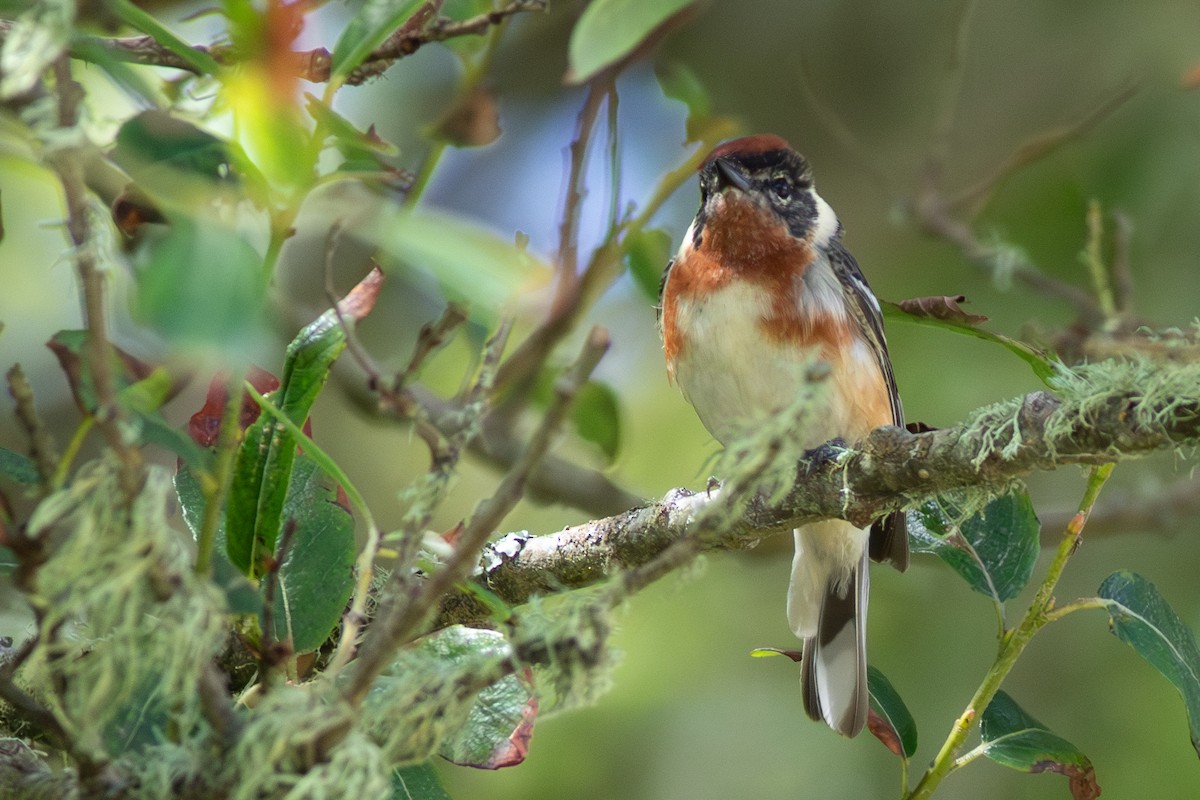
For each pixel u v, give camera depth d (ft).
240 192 11.57
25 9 11.59
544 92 38.37
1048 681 34.12
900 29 40.16
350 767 11.59
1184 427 15.33
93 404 11.34
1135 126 34.68
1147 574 34.78
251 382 16.55
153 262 9.41
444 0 17.24
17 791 13.28
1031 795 32.71
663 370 37.09
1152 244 33.88
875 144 39.55
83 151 10.12
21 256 28.50
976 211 31.07
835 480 19.40
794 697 34.50
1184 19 35.60
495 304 10.68
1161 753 32.60
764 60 40.32
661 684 34.53
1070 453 16.51
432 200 37.65
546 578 21.45
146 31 11.69
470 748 15.26
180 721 12.20
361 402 30.40
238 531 15.44
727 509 11.69
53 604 11.35
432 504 12.63
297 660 16.94
